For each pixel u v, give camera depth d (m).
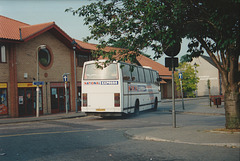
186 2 8.39
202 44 9.63
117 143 8.19
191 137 8.23
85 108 17.06
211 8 8.22
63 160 6.12
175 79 48.06
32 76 22.42
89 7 9.41
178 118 16.62
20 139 9.25
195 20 8.91
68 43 25.48
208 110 20.83
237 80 9.05
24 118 19.45
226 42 7.88
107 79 16.70
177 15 8.33
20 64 21.52
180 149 6.92
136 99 19.00
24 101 21.75
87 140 8.88
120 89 16.47
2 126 14.64
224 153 6.32
